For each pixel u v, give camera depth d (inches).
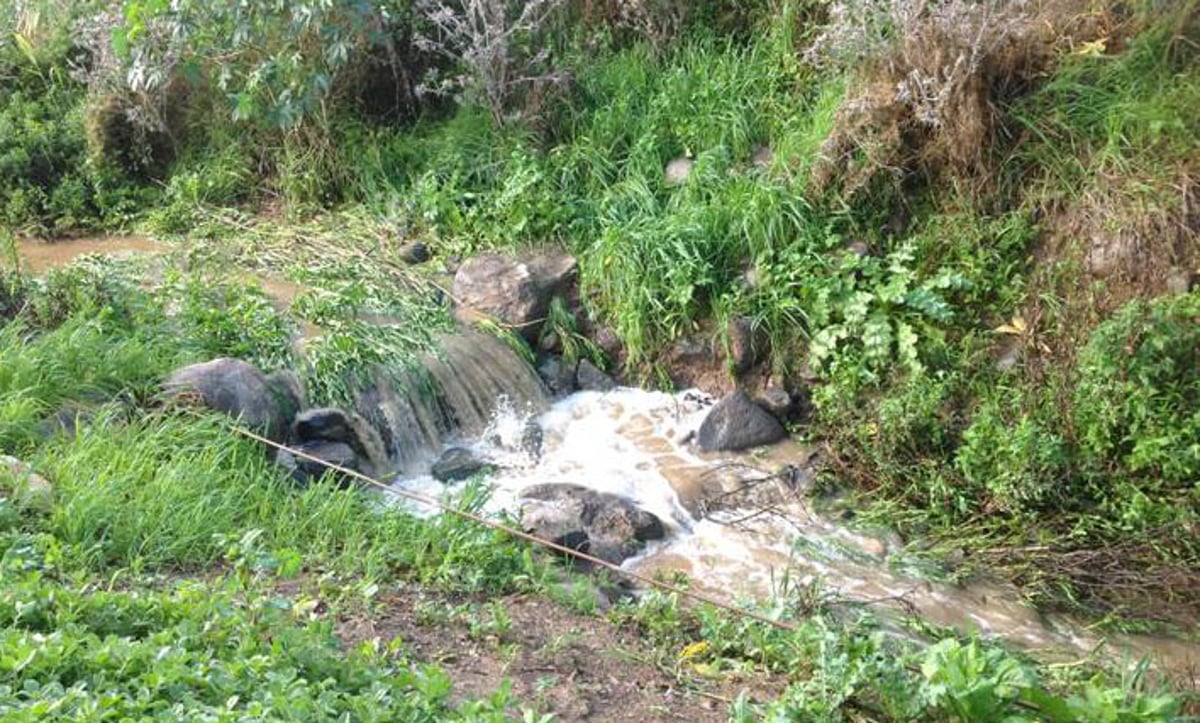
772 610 251.8
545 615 239.9
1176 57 355.6
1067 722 192.7
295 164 422.3
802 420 349.1
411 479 322.0
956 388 331.3
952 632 265.3
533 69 426.3
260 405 302.7
